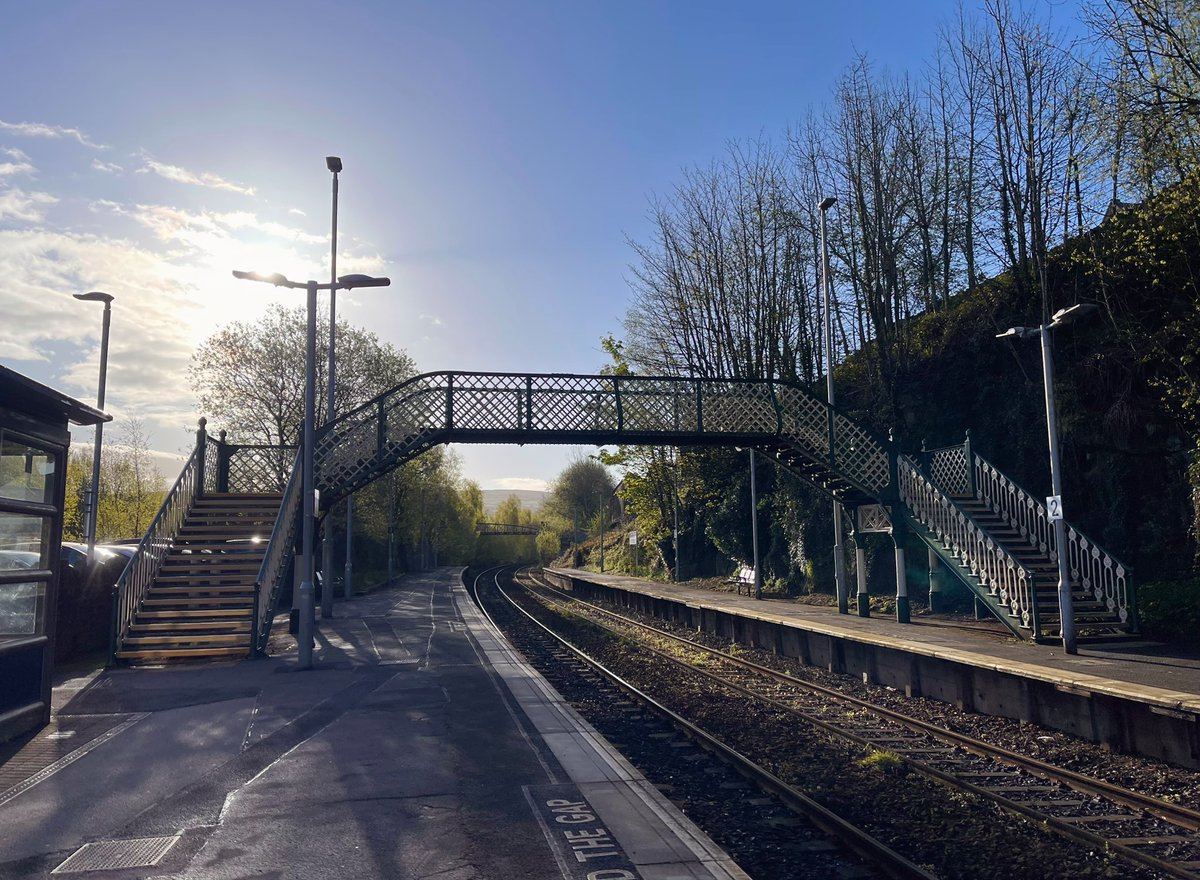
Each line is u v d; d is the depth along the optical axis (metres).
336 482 17.97
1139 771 8.41
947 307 25.34
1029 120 21.00
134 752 8.20
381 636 18.94
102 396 21.50
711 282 35.47
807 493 27.19
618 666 16.78
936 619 18.47
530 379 18.44
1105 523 17.53
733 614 21.27
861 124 27.92
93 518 20.12
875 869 5.85
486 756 7.93
